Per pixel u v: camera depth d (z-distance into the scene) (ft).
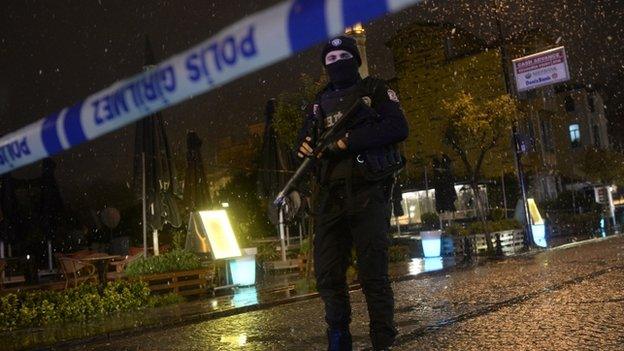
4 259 45.34
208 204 56.39
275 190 52.70
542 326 16.40
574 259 42.32
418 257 62.44
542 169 125.59
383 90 10.86
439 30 122.93
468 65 118.83
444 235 70.33
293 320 22.82
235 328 22.50
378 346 10.89
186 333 22.88
